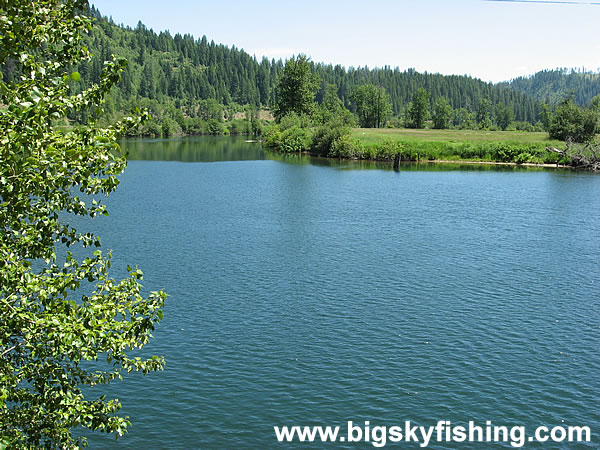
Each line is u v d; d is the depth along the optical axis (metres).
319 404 20.92
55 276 11.33
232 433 19.12
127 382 22.44
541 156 110.75
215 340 26.12
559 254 41.84
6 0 9.64
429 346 25.67
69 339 10.08
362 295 32.31
